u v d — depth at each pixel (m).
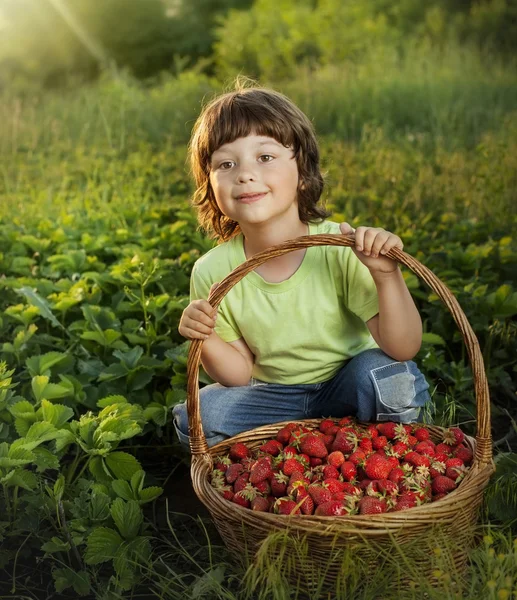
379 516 1.81
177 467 2.75
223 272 2.51
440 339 3.00
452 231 4.46
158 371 3.02
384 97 8.29
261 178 2.25
